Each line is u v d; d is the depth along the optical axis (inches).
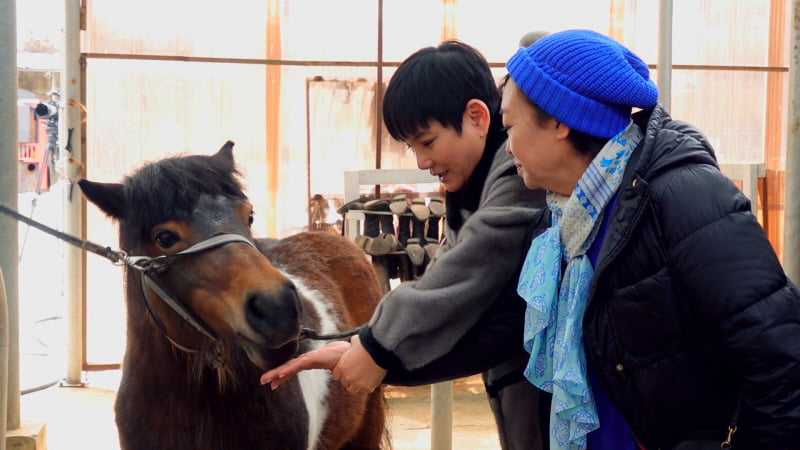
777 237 249.9
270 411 87.9
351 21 224.5
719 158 244.8
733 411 59.4
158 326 84.5
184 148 220.5
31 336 267.3
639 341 59.1
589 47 61.2
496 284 70.9
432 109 74.3
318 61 224.1
